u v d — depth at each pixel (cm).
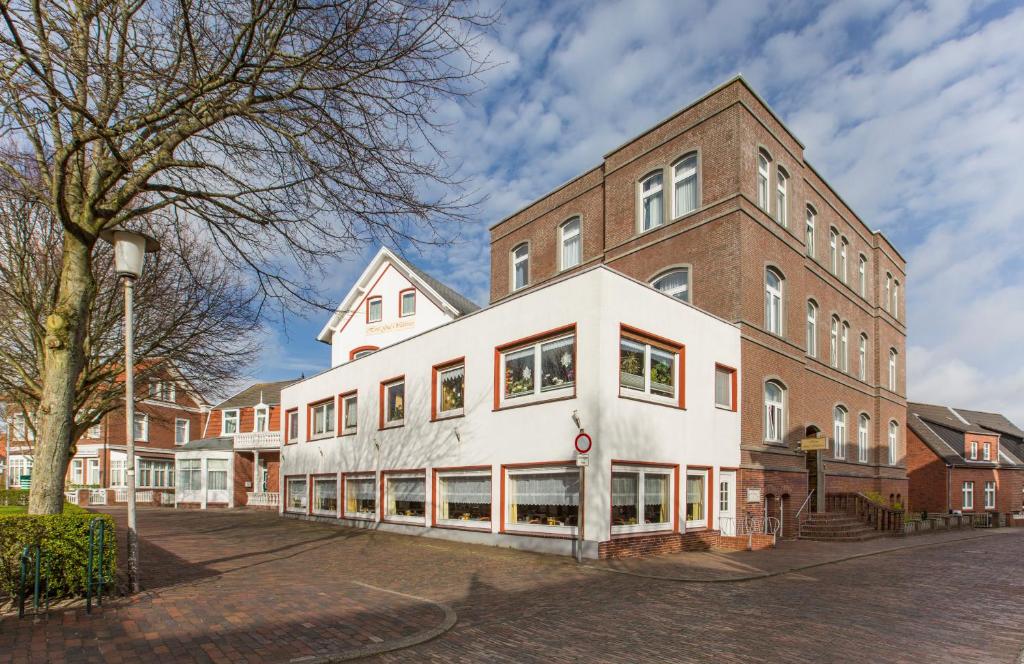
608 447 1270
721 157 1800
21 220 1326
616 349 1321
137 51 703
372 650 603
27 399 1558
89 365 1462
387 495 1945
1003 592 1003
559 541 1312
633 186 2052
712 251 1788
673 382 1498
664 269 1903
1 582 717
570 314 1360
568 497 1318
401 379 1919
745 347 1720
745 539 1498
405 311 2861
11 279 1343
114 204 842
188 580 924
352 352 3020
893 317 2997
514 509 1450
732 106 1788
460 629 704
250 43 714
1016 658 632
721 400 1648
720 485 1595
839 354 2444
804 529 1867
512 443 1459
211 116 788
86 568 756
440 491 1706
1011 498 3909
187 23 668
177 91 727
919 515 2834
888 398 2855
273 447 3272
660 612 802
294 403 2636
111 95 721
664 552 1370
